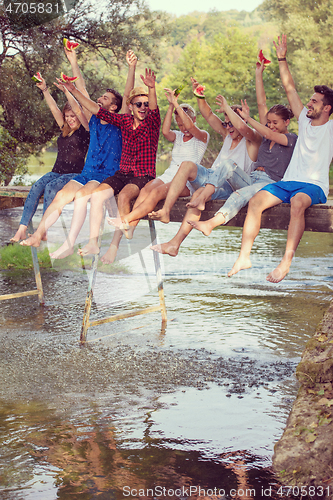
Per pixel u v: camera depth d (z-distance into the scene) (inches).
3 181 543.5
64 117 219.9
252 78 1550.2
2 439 126.3
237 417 136.0
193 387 156.1
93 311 247.4
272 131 177.9
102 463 115.3
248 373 166.1
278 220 169.9
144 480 108.6
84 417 137.5
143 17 623.2
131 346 195.2
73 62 207.3
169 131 199.8
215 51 1686.8
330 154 168.1
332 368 134.6
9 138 552.4
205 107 198.8
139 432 128.8
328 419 117.9
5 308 254.1
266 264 351.9
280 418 135.2
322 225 164.4
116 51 627.5
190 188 195.0
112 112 203.8
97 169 203.5
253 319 227.5
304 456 109.2
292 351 186.2
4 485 107.5
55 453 119.8
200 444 122.6
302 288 283.0
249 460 115.6
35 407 143.9
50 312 246.2
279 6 1368.1
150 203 186.4
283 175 181.6
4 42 565.6
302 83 1222.3
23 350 191.3
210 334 208.1
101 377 165.0
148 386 157.4
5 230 343.0
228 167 177.3
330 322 157.8
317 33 1224.8
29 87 581.3
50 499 102.3
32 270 343.0
